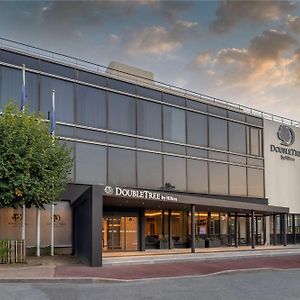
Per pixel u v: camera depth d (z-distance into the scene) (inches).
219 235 1374.3
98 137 1064.8
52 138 816.3
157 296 519.5
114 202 1039.6
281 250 1231.5
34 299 486.3
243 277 721.6
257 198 1459.2
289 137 1606.8
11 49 945.5
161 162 1193.4
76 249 900.0
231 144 1402.6
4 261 769.6
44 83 987.9
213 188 1321.4
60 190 813.2
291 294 549.3
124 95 1136.2
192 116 1298.0
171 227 1253.7
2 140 731.4
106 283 625.6
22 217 896.9
